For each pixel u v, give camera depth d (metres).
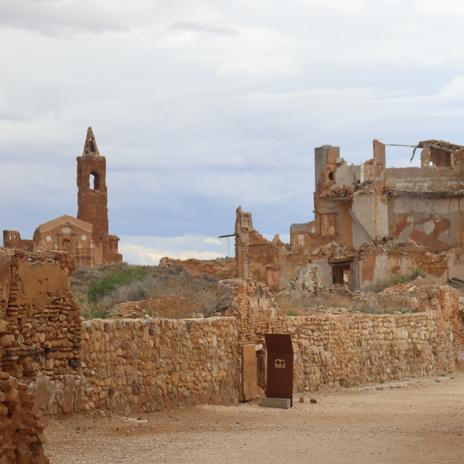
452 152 98.00
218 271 92.75
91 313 39.38
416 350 50.69
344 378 43.91
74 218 109.44
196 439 25.95
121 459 22.50
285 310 47.78
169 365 31.62
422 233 95.25
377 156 97.94
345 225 96.00
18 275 25.31
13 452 16.38
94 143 129.00
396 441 25.95
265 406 35.22
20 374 25.36
